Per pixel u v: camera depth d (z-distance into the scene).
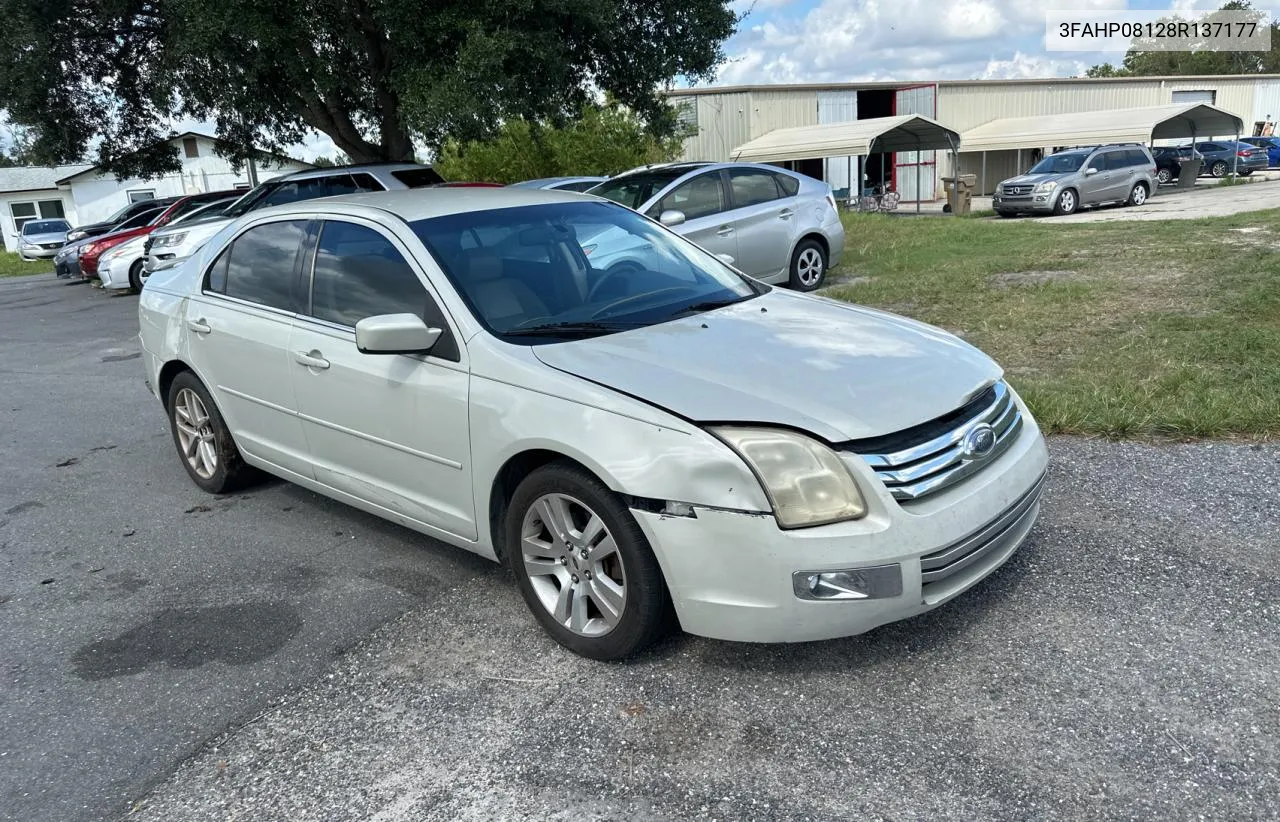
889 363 3.20
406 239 3.76
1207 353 6.05
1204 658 2.91
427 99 12.88
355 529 4.56
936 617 3.29
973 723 2.70
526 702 2.99
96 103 17.95
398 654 3.35
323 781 2.68
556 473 3.08
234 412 4.66
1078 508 4.07
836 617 2.76
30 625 3.78
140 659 3.45
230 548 4.42
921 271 11.00
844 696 2.88
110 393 8.19
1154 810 2.31
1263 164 35.69
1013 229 15.30
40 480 5.73
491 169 24.95
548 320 3.54
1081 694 2.79
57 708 3.16
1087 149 23.58
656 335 3.40
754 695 2.92
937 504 2.85
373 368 3.69
